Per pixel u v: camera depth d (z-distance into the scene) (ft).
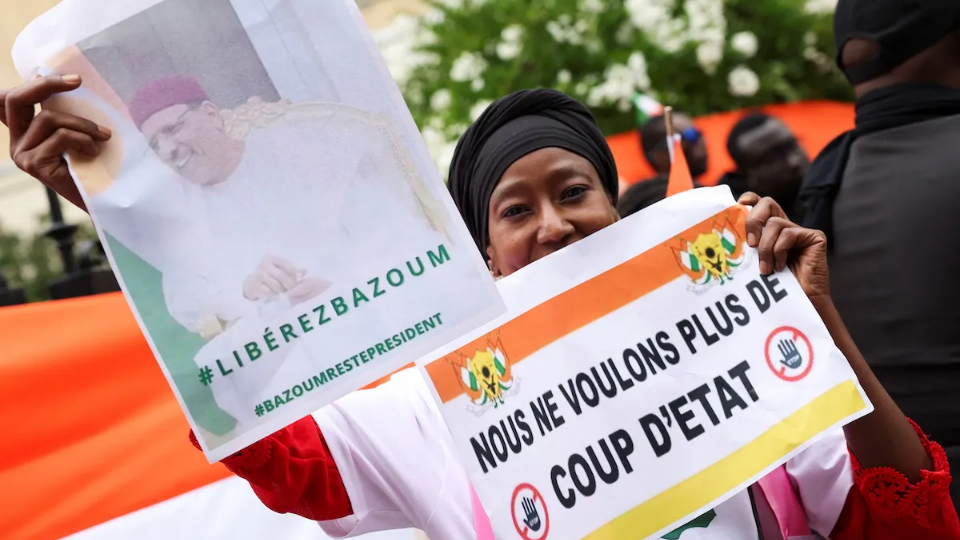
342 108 4.02
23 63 4.00
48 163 4.00
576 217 5.10
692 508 4.52
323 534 7.29
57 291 9.09
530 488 4.54
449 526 4.94
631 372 4.70
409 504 4.99
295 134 4.03
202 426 4.00
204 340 4.01
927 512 4.68
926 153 6.91
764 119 9.62
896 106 7.16
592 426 4.64
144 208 3.99
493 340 4.69
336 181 4.04
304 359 4.03
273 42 4.00
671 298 4.78
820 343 4.67
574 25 12.63
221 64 4.00
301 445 4.76
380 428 5.09
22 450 6.60
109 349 6.95
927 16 7.08
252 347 4.02
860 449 4.81
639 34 12.73
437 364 4.64
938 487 4.69
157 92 3.98
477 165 5.33
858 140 7.34
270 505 4.67
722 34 12.65
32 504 6.57
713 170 11.66
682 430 4.63
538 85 12.55
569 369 4.70
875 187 7.07
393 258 4.06
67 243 9.37
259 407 4.02
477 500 4.97
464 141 5.45
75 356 6.84
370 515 4.98
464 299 4.07
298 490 4.64
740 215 4.86
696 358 4.71
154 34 3.97
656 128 10.25
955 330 6.63
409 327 4.06
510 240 5.15
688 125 10.19
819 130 12.77
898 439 4.74
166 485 6.93
